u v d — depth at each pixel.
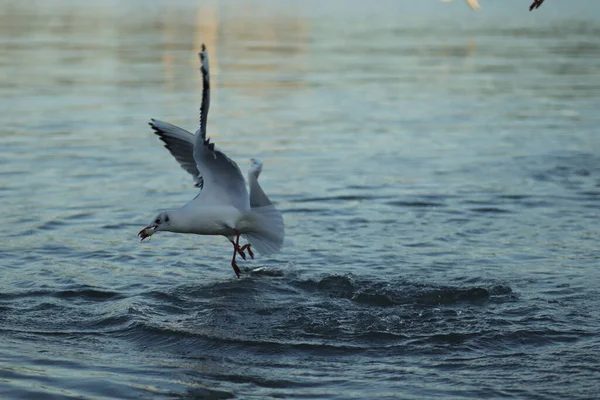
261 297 11.41
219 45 36.16
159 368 9.39
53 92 25.91
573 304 11.11
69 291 11.51
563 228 14.41
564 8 51.66
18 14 45.66
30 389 8.77
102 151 19.28
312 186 16.75
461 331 10.28
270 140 20.45
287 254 13.05
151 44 36.12
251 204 10.75
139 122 22.17
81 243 13.52
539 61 32.91
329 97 25.95
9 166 17.86
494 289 11.59
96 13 46.78
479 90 27.39
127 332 10.33
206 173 10.65
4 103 24.17
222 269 12.52
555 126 22.48
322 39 38.16
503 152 19.72
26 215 14.75
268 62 32.03
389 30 41.38
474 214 15.16
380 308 11.08
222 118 22.70
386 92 26.84
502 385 8.91
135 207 15.34
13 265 12.49
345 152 19.52
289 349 9.87
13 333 10.24
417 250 13.28
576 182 17.27
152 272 12.36
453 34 40.25
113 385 8.93
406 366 9.42
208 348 9.90
